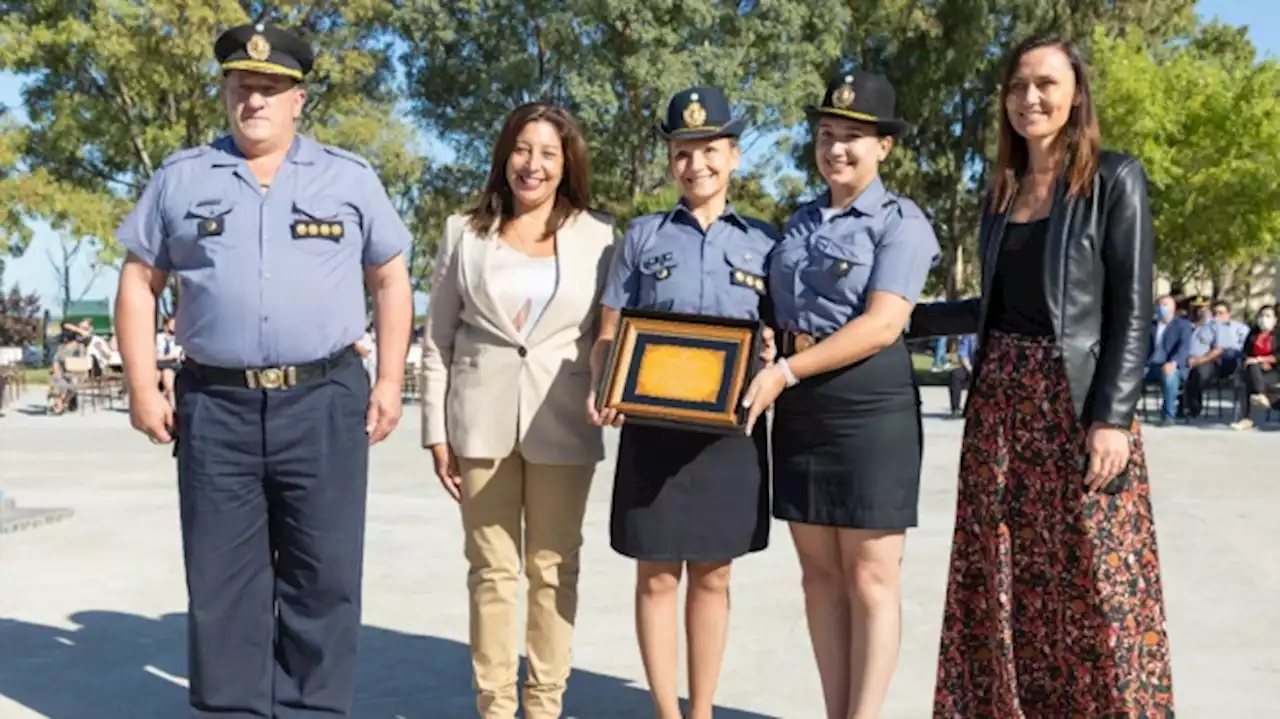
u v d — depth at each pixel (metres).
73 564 7.91
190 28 29.39
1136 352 3.65
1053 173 3.82
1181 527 9.25
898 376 4.21
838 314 4.19
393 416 4.47
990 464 3.89
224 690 4.40
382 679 5.50
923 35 39.94
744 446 4.32
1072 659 3.79
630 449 4.34
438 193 39.69
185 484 4.34
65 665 5.66
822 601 4.46
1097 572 3.70
